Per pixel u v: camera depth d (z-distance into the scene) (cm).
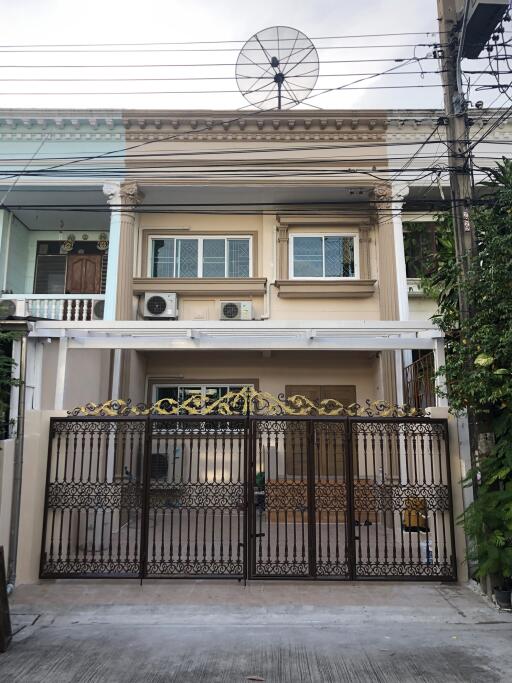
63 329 757
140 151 1146
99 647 486
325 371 1227
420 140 1145
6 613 484
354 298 1192
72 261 1334
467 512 620
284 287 1186
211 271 1241
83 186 1151
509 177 659
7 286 1238
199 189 1165
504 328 592
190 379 1226
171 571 658
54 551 713
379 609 581
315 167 1140
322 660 459
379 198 1135
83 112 1134
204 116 1138
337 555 668
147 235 1242
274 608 582
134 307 1189
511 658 463
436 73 742
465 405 630
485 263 624
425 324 764
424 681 419
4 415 696
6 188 1153
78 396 890
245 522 660
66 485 677
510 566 569
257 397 759
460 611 576
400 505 680
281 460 1073
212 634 518
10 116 1134
